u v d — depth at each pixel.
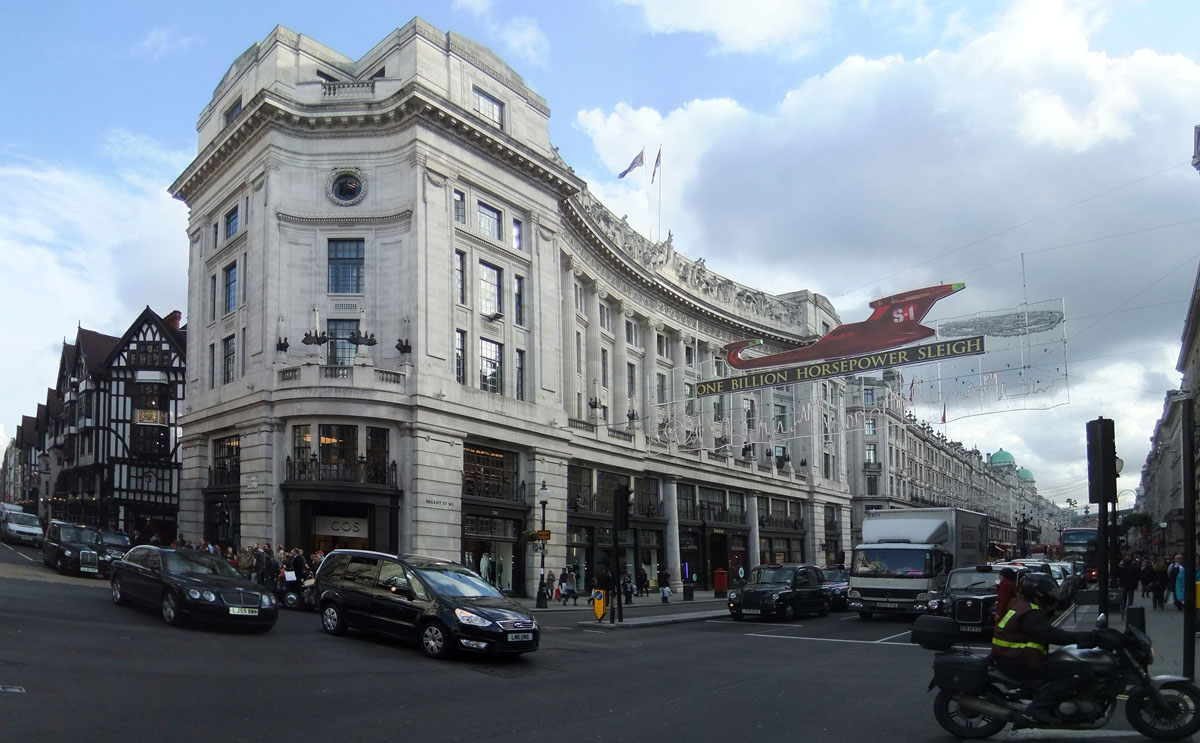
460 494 35.03
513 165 39.66
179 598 17.55
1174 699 9.45
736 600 28.22
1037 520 187.75
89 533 32.22
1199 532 56.03
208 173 40.50
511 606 16.52
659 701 12.16
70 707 9.95
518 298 40.44
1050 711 9.42
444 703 11.62
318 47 38.25
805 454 70.06
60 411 71.75
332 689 12.25
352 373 32.66
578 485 43.59
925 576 27.33
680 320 59.22
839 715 11.16
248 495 33.84
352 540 32.69
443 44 37.84
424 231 35.03
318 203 36.00
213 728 9.49
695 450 55.22
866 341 28.98
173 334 63.41
